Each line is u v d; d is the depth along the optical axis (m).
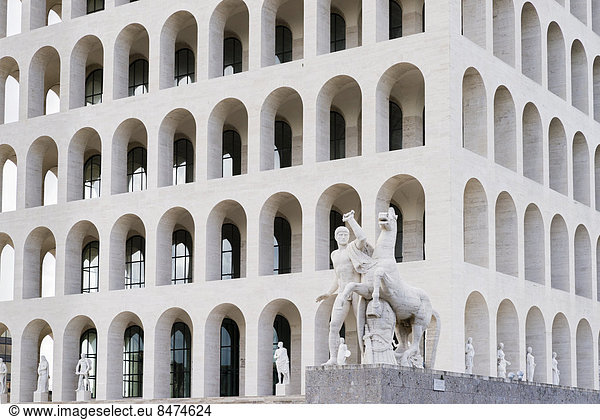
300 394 71.44
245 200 69.88
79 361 74.88
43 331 90.25
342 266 41.12
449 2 63.50
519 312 67.81
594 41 83.81
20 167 81.75
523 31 75.12
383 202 64.62
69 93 79.94
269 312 68.62
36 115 82.69
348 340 71.62
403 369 38.88
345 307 40.16
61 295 78.00
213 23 73.69
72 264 78.50
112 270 75.75
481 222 65.25
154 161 74.56
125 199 75.50
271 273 69.50
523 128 73.94
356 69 66.25
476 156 64.62
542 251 72.19
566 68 78.25
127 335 82.88
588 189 80.25
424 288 61.47
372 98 65.31
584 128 80.44
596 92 85.19
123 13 77.75
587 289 78.88
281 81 69.38
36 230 80.56
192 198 72.31
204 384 70.06
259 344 68.12
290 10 76.12
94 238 85.75
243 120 77.75
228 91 71.69
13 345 80.12
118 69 78.00
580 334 78.06
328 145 68.31
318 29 68.69
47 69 87.38
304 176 67.44
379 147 65.12
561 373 74.62
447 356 60.12
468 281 62.38
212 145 72.62
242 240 77.62
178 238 81.31
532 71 74.56
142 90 83.31
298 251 75.25
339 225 74.56
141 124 77.44
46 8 86.94
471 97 66.62
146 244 74.06
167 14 75.50
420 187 69.69
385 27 67.12
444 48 63.03
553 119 76.62
